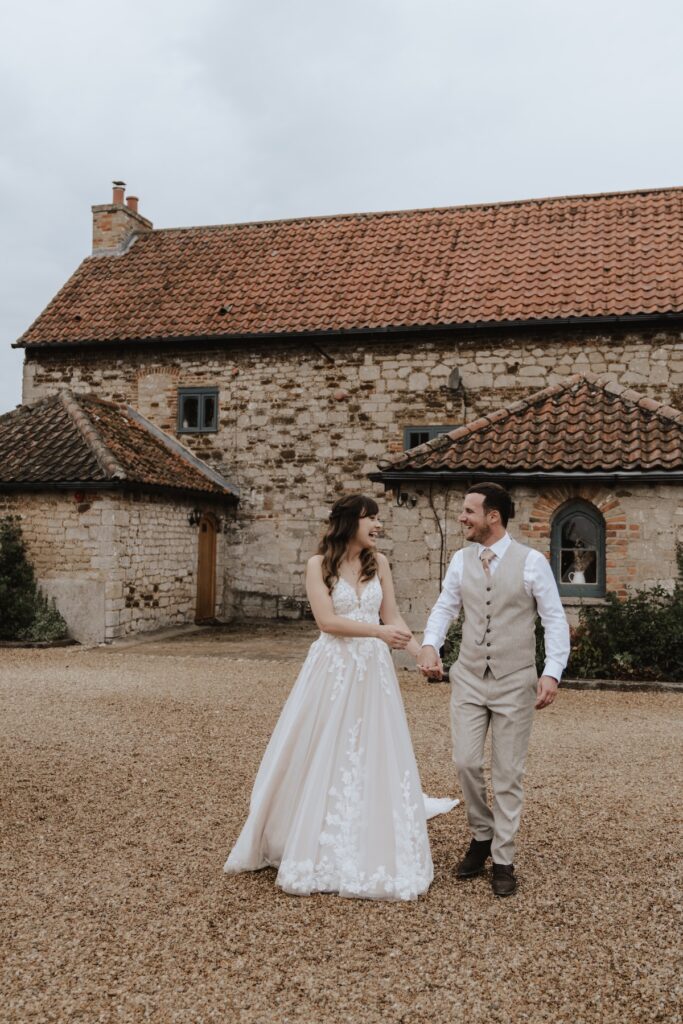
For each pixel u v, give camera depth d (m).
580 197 19.06
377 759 4.45
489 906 4.17
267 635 16.06
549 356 16.28
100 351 18.84
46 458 15.13
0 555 14.59
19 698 9.52
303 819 4.39
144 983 3.41
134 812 5.59
